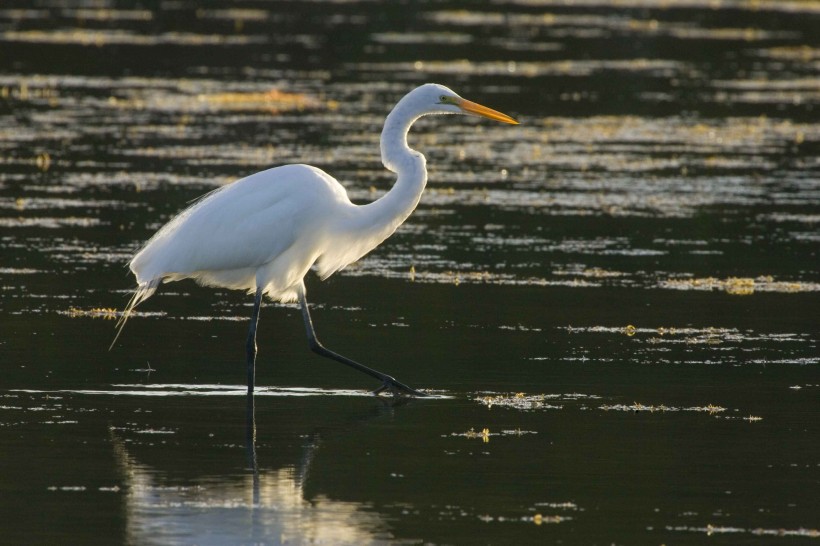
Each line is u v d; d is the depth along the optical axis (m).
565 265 18.41
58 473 9.84
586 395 12.29
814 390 12.52
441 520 8.98
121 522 8.84
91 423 11.19
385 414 11.68
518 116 34.44
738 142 30.81
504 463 10.26
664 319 15.41
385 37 53.12
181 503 9.23
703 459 10.41
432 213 21.98
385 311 15.70
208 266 12.23
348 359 12.83
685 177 25.89
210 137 28.89
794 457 10.50
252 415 11.57
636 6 70.06
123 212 20.97
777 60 48.97
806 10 69.19
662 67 45.66
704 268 18.38
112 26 53.62
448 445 10.74
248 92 36.59
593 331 14.80
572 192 24.08
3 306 15.31
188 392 12.27
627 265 18.48
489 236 20.33
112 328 14.54
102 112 32.41
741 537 8.77
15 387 12.23
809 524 9.02
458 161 27.55
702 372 13.12
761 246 19.88
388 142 12.84
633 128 32.81
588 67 44.78
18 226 19.83
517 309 15.85
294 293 13.03
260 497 9.39
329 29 55.09
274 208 12.18
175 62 43.59
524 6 69.50
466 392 12.41
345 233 12.64
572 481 9.85
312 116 32.59
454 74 41.78
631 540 8.69
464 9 66.88
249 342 12.12
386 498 9.41
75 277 16.92
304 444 10.71
